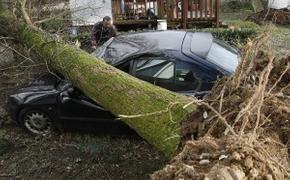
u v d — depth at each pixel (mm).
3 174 5676
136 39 6516
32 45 6801
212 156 2598
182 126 3561
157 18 11875
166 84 5852
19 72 8180
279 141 3006
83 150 6043
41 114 6438
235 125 3014
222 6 18344
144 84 4730
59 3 8391
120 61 5969
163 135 4051
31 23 7250
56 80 6676
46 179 5520
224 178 2299
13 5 7496
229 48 6523
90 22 9523
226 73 5691
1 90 7906
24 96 6453
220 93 3432
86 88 5246
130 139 6223
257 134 2879
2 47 8398
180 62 5812
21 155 6066
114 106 4754
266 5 16906
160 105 4332
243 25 12828
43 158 5953
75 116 6273
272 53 3674
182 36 6461
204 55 5906
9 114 6746
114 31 8688
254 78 3596
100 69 5180
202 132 3240
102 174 5527
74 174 5574
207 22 11938
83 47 8953
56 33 7137
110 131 6238
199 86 5750
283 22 14062
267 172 2461
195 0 11789
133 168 5594
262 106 3270
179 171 2488
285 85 3799
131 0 11867
